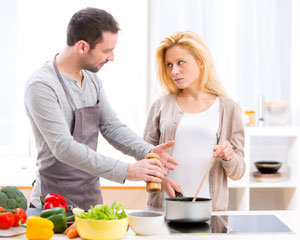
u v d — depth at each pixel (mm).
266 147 3725
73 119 1971
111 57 1926
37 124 1823
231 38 3625
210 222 1669
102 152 3492
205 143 2107
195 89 2188
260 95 3527
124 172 1701
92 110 2021
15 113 3543
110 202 3227
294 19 3656
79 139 1983
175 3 3541
